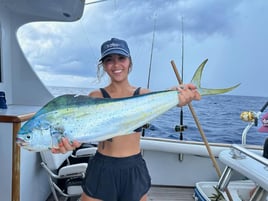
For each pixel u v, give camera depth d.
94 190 1.16
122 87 1.18
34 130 0.88
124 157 1.16
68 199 2.20
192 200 2.48
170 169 2.83
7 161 1.71
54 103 0.92
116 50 1.10
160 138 2.85
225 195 2.15
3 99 2.30
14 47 2.84
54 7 2.46
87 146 2.59
